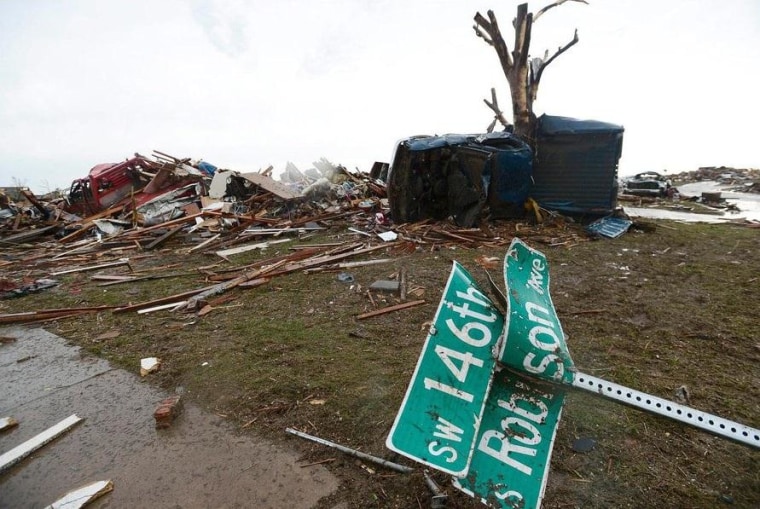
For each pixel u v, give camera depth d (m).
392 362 3.95
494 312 1.80
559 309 5.19
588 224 10.13
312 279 6.86
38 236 12.59
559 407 1.72
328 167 18.47
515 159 9.84
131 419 3.29
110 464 2.80
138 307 5.89
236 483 2.56
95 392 3.75
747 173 25.06
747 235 9.03
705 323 4.60
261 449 2.85
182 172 14.96
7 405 3.63
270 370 3.88
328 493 2.44
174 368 4.07
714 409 3.06
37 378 4.07
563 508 2.23
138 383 3.86
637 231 9.77
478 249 8.41
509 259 1.92
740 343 4.11
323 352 4.23
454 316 1.75
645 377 3.55
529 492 1.60
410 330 4.74
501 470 1.62
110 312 5.87
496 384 1.72
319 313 5.39
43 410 3.51
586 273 6.66
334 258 7.83
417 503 2.32
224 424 3.15
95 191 14.14
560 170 10.54
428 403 1.62
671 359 3.86
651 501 2.27
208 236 11.11
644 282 6.12
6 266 9.21
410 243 8.70
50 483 2.68
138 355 4.43
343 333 4.71
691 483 2.39
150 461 2.80
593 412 3.06
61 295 6.83
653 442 2.73
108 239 11.17
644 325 4.65
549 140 10.58
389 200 11.01
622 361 3.85
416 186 10.55
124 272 8.24
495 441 1.66
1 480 2.73
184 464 2.75
